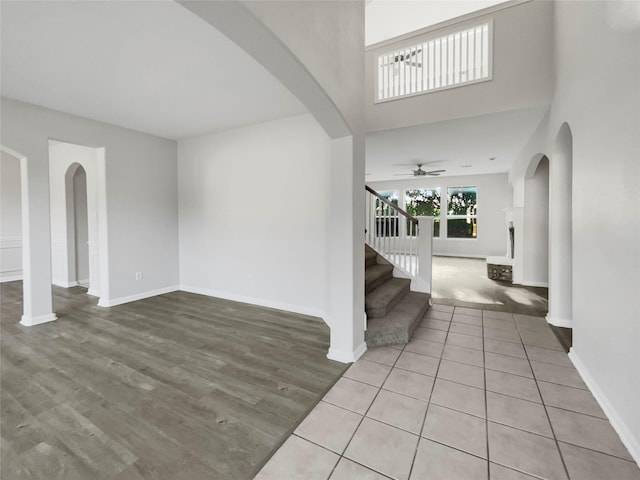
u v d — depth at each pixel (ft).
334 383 7.70
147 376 8.11
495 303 14.48
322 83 6.80
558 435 5.79
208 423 6.26
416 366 8.52
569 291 11.33
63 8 6.53
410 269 14.53
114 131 14.25
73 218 18.70
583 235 7.81
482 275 21.31
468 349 9.56
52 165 18.76
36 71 9.25
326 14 6.95
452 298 15.37
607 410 6.27
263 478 4.92
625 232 5.65
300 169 13.03
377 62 14.02
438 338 10.43
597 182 6.90
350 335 8.80
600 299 6.75
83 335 10.89
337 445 5.60
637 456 5.11
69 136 12.72
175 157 17.01
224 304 14.65
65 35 7.50
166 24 7.12
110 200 14.17
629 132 5.51
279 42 5.34
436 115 12.98
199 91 10.64
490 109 12.04
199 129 14.90
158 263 16.35
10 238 19.72
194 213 16.56
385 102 13.96
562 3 9.68
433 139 15.79
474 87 12.27
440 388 7.41
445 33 12.65
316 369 8.43
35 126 11.78
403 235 14.75
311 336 10.80
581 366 7.92
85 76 9.57
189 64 8.89
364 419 6.31
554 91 10.77
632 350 5.38
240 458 5.34
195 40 7.75
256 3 4.72
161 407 6.79
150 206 15.87
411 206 33.71
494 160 21.39
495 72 11.91
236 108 12.19
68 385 7.67
